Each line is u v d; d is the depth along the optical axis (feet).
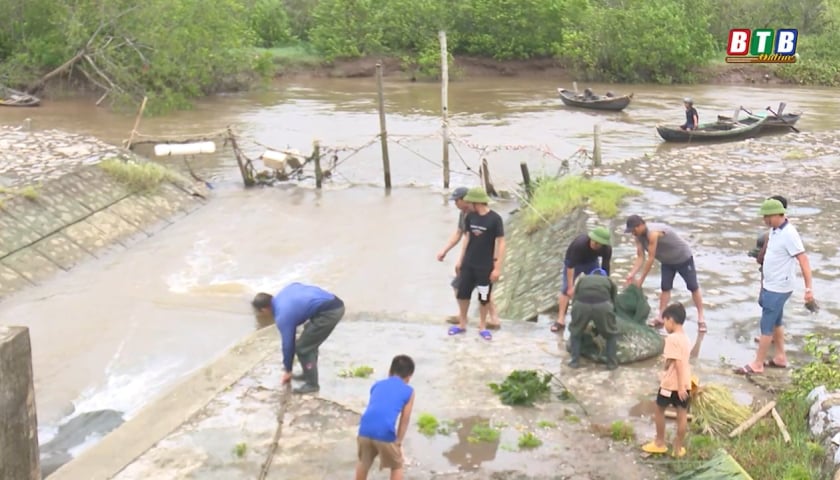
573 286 36.17
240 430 27.94
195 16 128.57
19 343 15.90
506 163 88.28
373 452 23.15
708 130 103.30
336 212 68.59
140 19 120.26
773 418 27.40
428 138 95.50
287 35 193.47
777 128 108.47
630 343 32.96
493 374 32.04
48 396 35.94
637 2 180.34
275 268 54.44
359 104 135.03
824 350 33.99
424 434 27.35
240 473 25.32
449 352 34.30
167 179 69.92
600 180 67.41
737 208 58.29
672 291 41.60
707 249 48.62
